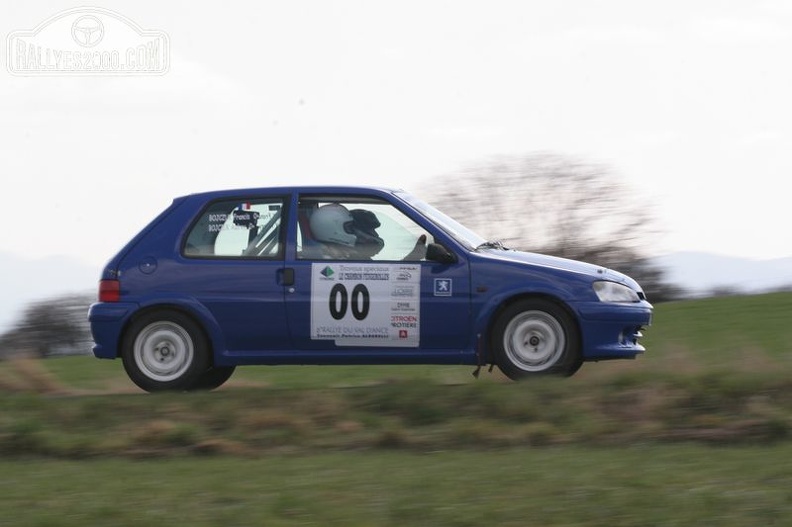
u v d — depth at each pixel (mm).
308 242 25703
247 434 20578
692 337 42531
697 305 59062
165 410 21844
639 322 25219
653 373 22328
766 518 14172
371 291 25391
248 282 25547
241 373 32844
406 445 19875
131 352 25672
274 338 25531
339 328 25391
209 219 26047
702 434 19625
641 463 17594
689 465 17328
